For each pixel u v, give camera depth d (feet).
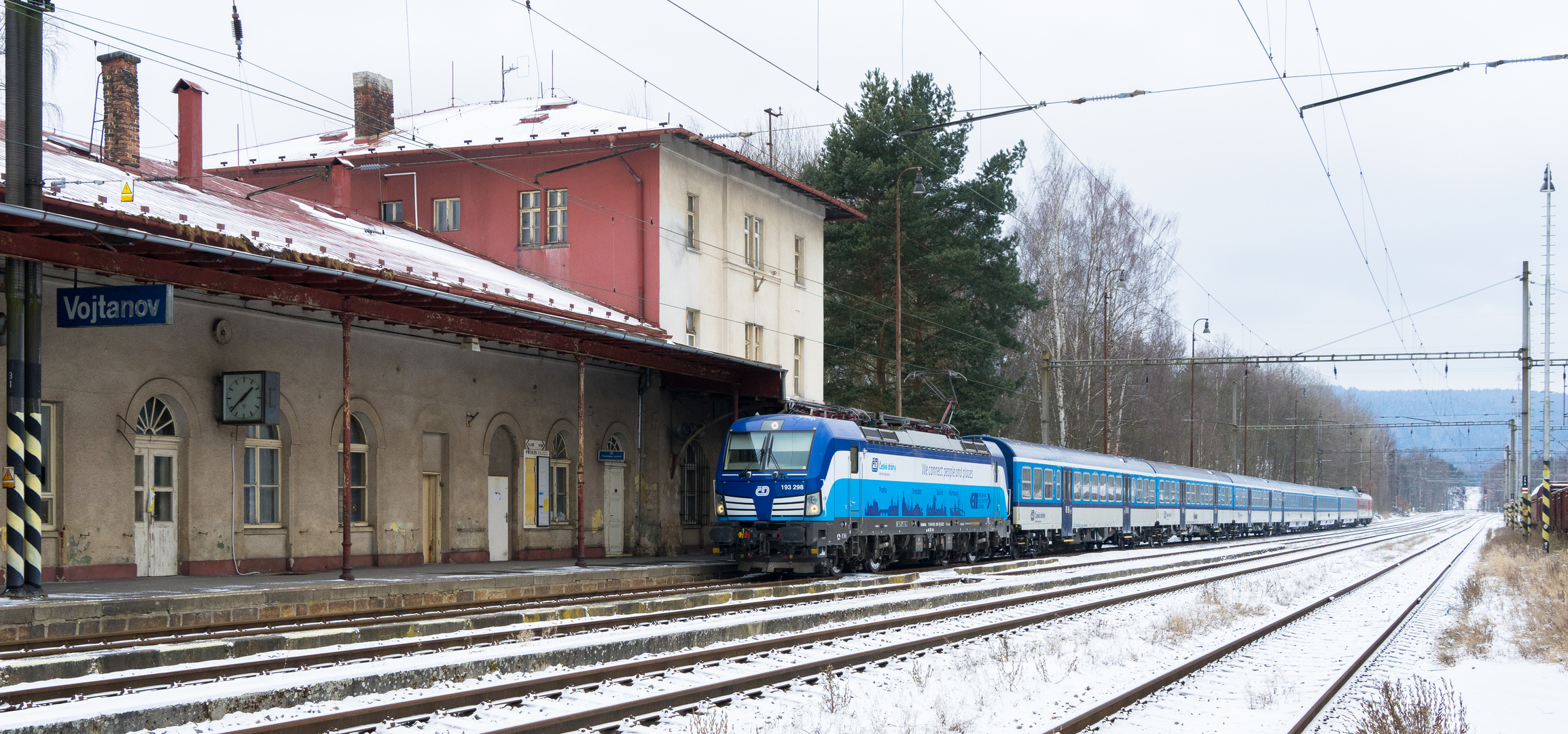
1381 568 114.42
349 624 47.78
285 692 32.09
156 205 66.64
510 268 108.17
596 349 83.76
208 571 66.33
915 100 156.97
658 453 106.42
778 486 83.97
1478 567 119.55
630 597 65.10
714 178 116.57
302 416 72.49
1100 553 135.23
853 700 36.52
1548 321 140.97
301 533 72.02
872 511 89.35
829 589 75.00
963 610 62.95
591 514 97.86
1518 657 49.83
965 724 33.35
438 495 83.25
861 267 154.61
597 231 109.19
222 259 55.21
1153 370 241.55
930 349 155.94
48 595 49.85
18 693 30.91
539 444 92.12
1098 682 41.73
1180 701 38.24
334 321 74.95
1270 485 218.38
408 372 80.07
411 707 31.27
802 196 132.98
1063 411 171.32
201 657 39.29
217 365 67.41
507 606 58.95
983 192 156.15
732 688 36.63
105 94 80.43
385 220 115.44
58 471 59.06
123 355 62.08
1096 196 178.91
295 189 114.93
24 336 50.83
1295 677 43.86
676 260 109.81
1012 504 117.08
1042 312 193.88
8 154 50.29
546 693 34.78
